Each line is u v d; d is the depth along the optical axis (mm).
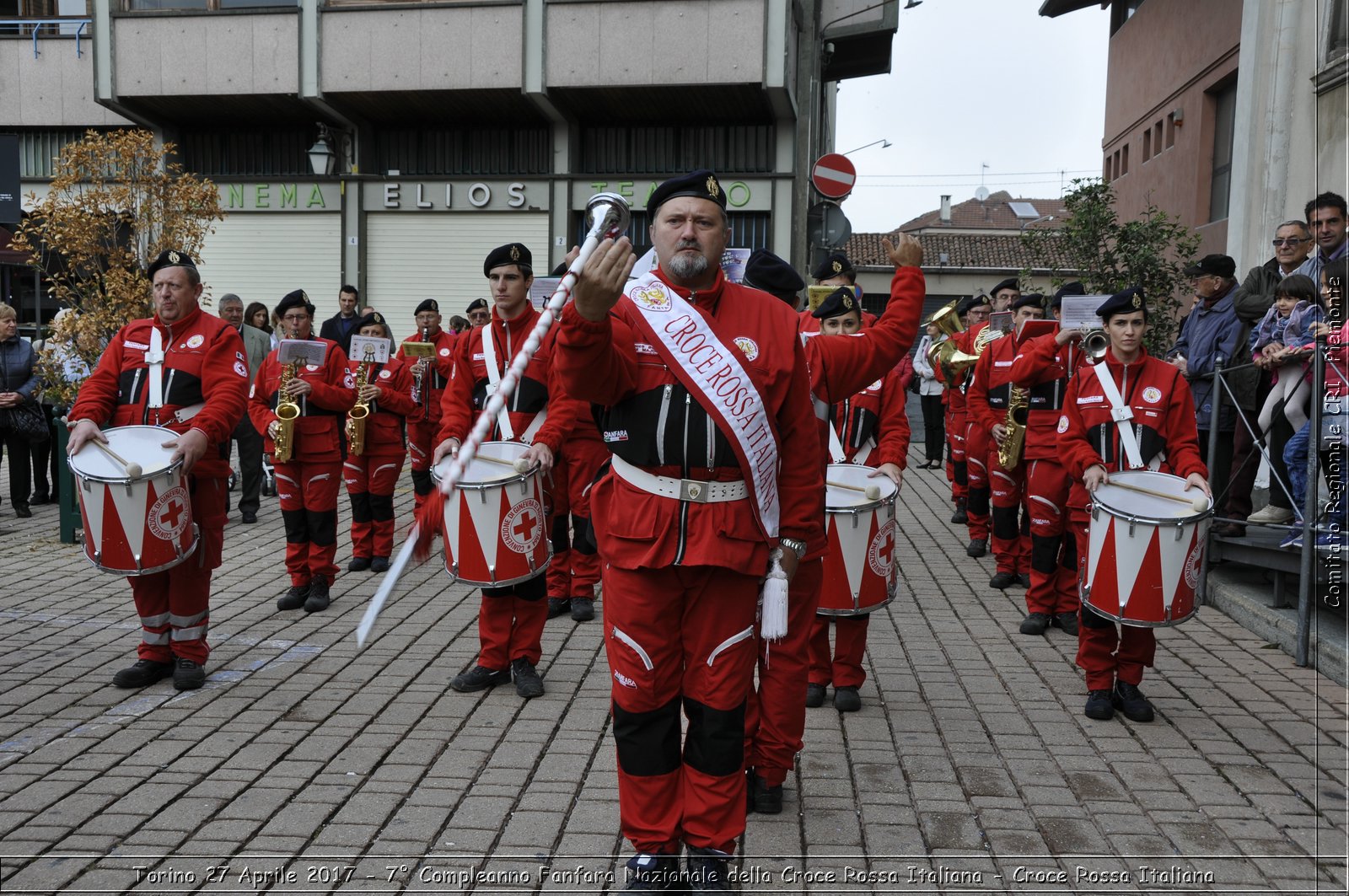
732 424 3209
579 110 19297
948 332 5961
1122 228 13586
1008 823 4012
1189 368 8164
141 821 3924
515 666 5469
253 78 18922
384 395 8211
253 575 8180
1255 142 11359
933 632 6820
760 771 4062
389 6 18391
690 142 19719
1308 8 10789
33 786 4219
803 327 5305
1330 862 3709
